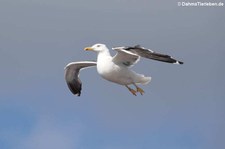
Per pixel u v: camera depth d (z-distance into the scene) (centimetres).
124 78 2225
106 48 2253
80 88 2473
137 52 2102
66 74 2472
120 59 2191
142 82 2244
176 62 2052
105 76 2236
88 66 2447
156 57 2072
